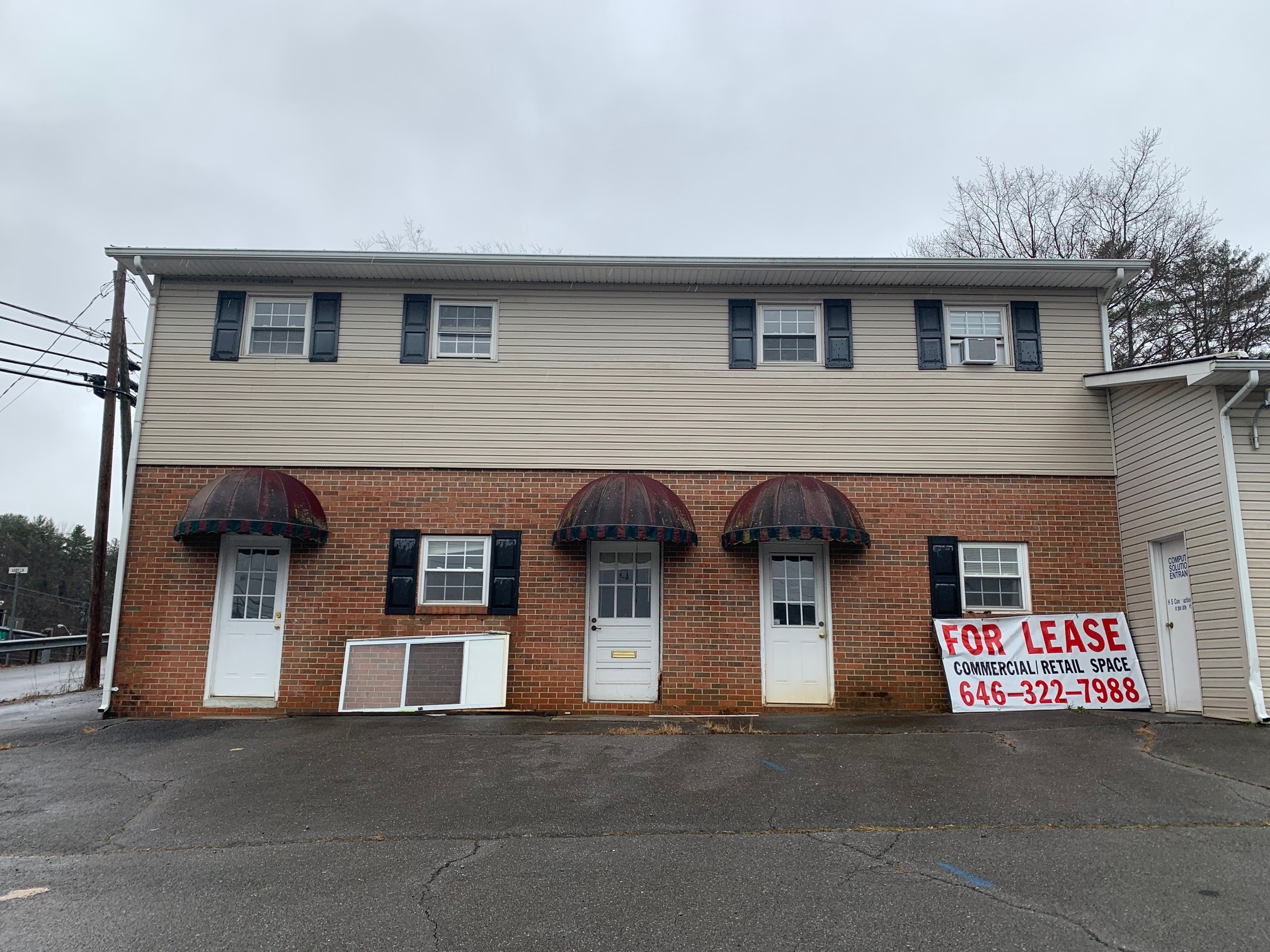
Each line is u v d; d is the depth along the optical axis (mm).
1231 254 24484
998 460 12938
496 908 5246
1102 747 9031
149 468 12797
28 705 14922
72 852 6539
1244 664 10219
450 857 6176
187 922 5105
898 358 13203
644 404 13070
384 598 12492
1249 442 10625
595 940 4797
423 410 13016
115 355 19266
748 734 10219
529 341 13227
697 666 12305
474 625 12430
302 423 12945
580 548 12625
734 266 12742
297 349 13273
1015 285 13336
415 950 4711
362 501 12773
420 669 12180
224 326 13172
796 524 11531
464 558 12727
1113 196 25484
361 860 6148
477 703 12016
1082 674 12078
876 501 12812
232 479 11938
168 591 12461
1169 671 11695
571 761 8922
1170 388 11656
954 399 13094
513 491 12820
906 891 5383
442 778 8305
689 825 6836
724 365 13180
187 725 11242
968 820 6812
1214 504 10719
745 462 12922
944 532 12734
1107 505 12859
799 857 6043
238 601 12531
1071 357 13242
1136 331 24500
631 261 12703
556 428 12992
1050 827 6621
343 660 12312
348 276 13266
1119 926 4844
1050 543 12750
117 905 5383
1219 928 4801
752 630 12406
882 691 12273
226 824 7098
